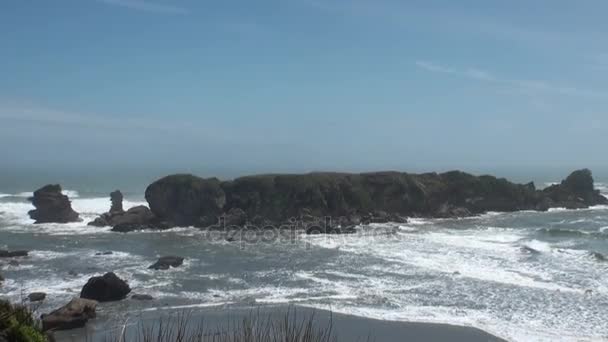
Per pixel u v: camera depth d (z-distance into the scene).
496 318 23.06
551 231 48.00
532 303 25.06
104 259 37.03
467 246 41.03
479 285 28.50
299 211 56.47
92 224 55.62
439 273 31.48
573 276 29.97
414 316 23.52
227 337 11.62
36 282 29.55
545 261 34.22
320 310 24.27
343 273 31.98
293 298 26.47
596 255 34.84
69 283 29.33
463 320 22.89
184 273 32.25
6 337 7.96
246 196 57.31
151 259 37.16
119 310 24.05
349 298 26.45
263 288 28.50
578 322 22.25
